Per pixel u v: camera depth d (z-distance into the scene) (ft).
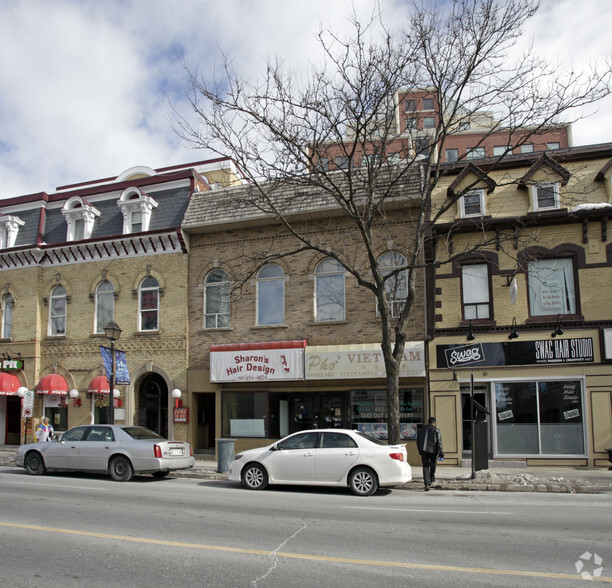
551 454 56.34
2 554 23.57
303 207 64.80
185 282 70.79
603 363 55.62
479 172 59.67
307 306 65.36
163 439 50.42
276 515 32.07
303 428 65.31
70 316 75.87
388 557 23.13
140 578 20.45
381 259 63.72
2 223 80.33
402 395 61.26
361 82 48.65
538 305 58.29
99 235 76.28
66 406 75.00
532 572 21.02
